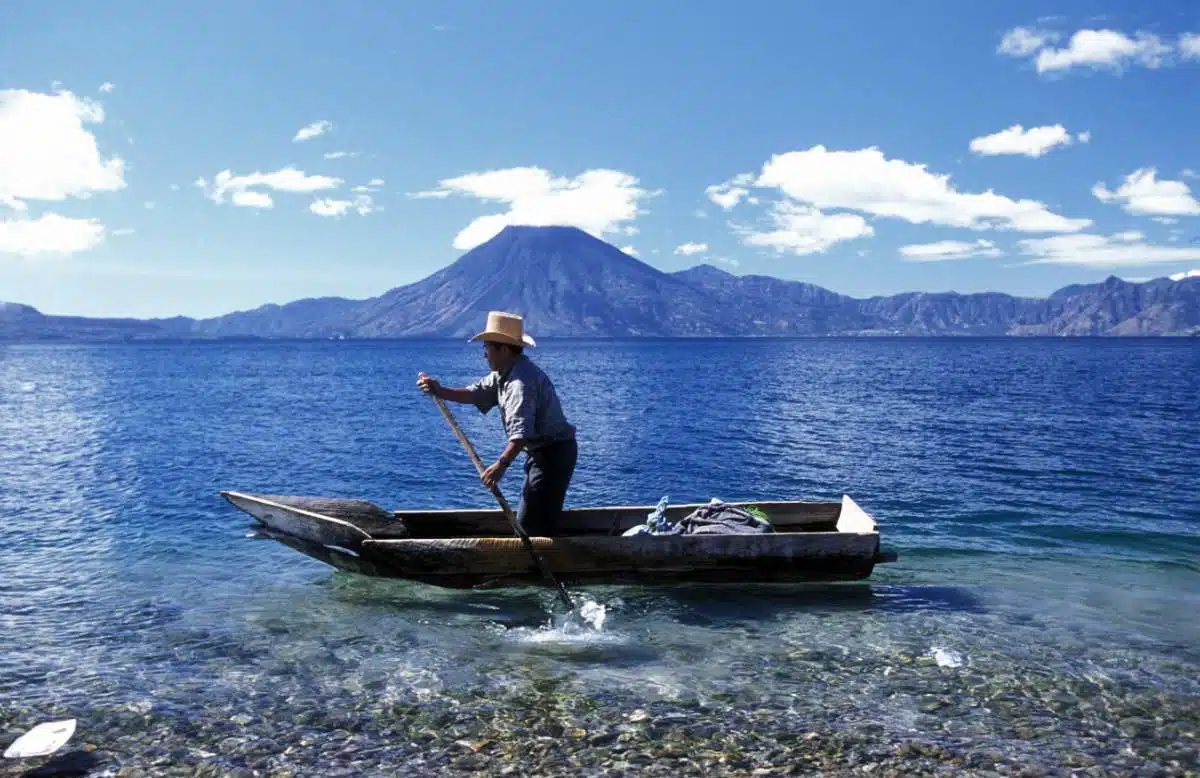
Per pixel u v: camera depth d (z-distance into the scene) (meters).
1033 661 6.81
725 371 81.38
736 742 5.41
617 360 126.31
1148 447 21.67
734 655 6.94
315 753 5.25
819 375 70.50
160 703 5.94
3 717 5.70
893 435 25.16
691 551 8.50
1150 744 5.40
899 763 5.14
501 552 8.38
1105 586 9.02
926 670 6.62
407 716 5.76
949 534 11.64
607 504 14.99
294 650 7.03
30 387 58.28
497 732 5.54
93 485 16.36
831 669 6.64
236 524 12.45
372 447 23.22
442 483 17.09
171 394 50.00
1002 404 37.00
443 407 8.48
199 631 7.49
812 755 5.25
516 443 8.09
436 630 7.56
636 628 7.61
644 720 5.71
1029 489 15.48
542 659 6.84
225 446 23.34
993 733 5.54
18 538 11.51
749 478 17.44
